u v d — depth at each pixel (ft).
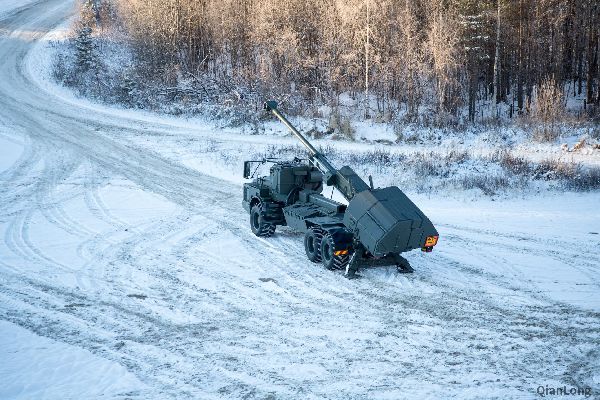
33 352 23.97
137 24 151.02
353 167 71.26
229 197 58.49
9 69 151.23
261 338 25.79
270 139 93.97
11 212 50.44
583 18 125.70
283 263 37.52
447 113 110.93
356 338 25.72
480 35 122.21
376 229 32.37
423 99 125.80
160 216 50.21
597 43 128.26
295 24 133.39
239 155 78.84
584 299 30.50
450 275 35.06
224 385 21.31
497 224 48.57
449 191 61.11
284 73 126.62
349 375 22.08
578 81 141.79
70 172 67.67
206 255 39.27
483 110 129.70
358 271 35.88
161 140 89.66
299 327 27.07
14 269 35.63
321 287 32.89
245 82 125.70
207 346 24.90
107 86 134.21
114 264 36.94
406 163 70.85
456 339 25.46
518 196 58.95
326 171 38.11
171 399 20.20
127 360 23.41
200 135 95.66
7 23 212.43
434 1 122.62
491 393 20.40
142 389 20.94
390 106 116.37
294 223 40.22
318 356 23.88
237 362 23.31
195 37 147.84
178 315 28.60
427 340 25.41
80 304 29.89
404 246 32.68
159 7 143.95
